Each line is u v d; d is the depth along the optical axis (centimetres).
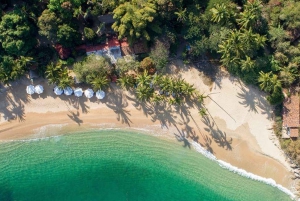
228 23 3547
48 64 3841
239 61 3616
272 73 3706
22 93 3988
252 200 3950
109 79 3866
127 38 3684
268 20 3641
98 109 3981
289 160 3906
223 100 3928
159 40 3628
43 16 3459
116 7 3544
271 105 3888
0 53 3712
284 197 3934
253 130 3931
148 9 3400
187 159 3972
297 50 3584
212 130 3953
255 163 3950
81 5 3653
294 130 3781
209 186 3975
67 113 3997
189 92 3794
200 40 3622
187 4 3616
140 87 3734
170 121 3959
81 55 3897
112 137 3997
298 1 3572
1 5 3738
